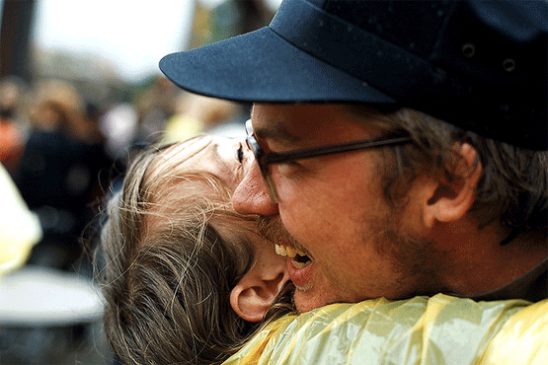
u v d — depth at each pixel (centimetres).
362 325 101
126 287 133
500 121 95
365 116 95
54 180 502
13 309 289
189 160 133
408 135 95
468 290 104
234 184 129
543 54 95
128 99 827
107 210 145
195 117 415
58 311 289
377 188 97
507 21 93
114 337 134
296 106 98
